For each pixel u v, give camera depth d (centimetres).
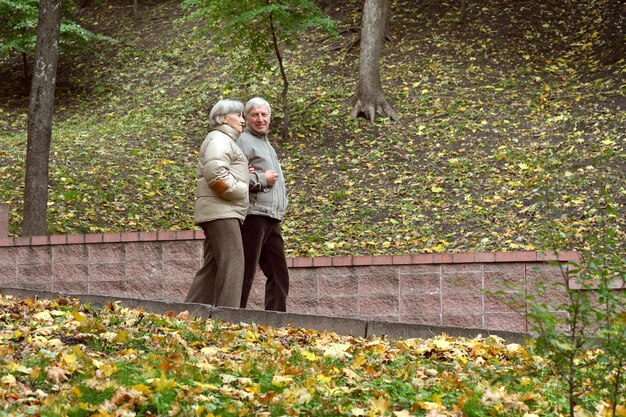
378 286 1120
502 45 2814
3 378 573
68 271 1207
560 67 2636
